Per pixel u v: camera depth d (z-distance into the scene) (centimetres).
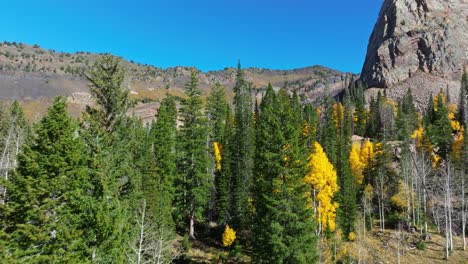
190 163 4578
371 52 18375
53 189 1800
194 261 3722
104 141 2284
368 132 10244
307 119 8031
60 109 1952
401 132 7950
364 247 4409
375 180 5878
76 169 1894
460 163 5819
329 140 6338
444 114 8044
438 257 4128
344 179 4919
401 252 4316
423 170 5141
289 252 2698
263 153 3036
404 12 17250
